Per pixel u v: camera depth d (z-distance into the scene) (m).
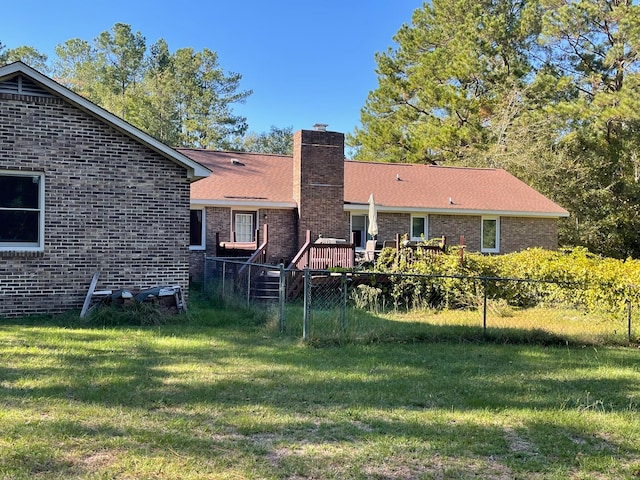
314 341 9.22
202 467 4.16
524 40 37.53
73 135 11.43
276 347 8.91
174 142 52.00
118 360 7.59
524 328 10.79
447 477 4.16
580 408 6.07
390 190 23.41
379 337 9.85
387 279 15.22
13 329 9.67
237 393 6.18
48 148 11.21
